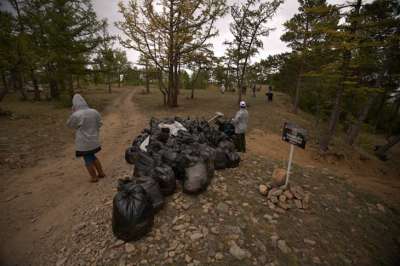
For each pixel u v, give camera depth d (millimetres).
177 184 3764
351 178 5938
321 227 3184
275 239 2785
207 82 46281
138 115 13234
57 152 6254
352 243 3023
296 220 3232
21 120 10258
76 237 2777
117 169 4957
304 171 5398
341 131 19250
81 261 2393
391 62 10117
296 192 3768
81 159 5742
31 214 3354
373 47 7141
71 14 15430
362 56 7430
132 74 53781
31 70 14539
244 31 14836
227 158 4688
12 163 5227
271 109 17203
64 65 15672
